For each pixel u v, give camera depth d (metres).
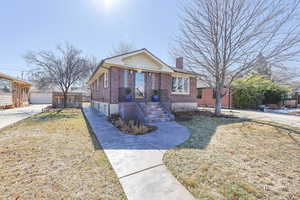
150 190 2.27
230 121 8.26
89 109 14.52
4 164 2.98
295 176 2.70
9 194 2.10
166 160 3.33
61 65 16.23
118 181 2.50
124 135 5.40
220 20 8.98
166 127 6.77
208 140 4.88
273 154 3.72
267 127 6.73
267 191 2.26
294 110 13.95
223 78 9.75
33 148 3.88
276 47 8.01
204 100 19.78
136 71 10.12
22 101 18.30
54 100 16.12
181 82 12.36
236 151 3.91
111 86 8.85
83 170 2.83
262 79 10.23
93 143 4.45
